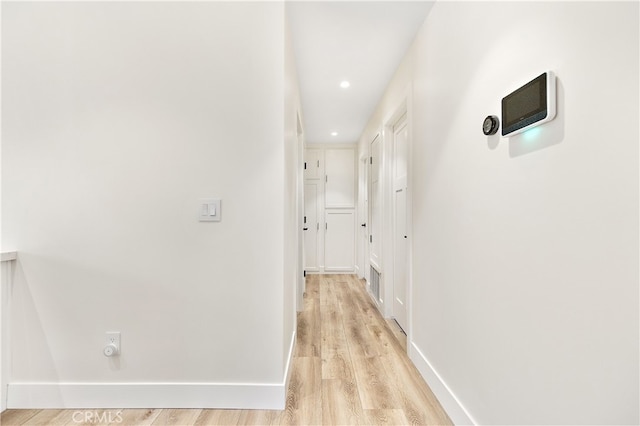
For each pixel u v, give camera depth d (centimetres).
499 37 112
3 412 152
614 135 71
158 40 156
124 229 156
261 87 157
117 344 155
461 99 141
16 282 155
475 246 129
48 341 156
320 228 492
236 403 156
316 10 177
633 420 69
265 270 157
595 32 75
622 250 70
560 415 87
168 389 156
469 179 134
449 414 149
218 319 157
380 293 315
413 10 178
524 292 100
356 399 163
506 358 109
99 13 155
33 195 155
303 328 268
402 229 260
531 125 93
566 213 84
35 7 155
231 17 156
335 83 273
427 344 180
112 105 155
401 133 266
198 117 156
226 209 157
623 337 70
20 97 155
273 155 157
